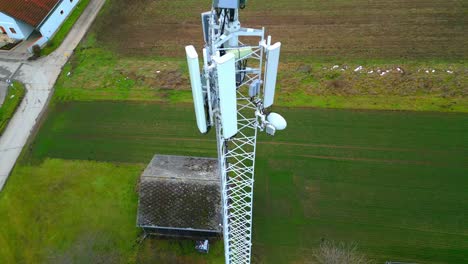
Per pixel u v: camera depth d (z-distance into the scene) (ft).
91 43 137.18
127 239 82.02
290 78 119.55
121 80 121.39
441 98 110.83
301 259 78.59
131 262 78.64
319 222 84.69
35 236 82.74
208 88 43.14
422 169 94.38
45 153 100.12
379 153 98.17
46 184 92.68
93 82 120.98
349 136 102.27
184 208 77.20
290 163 96.22
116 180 93.40
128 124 107.76
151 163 85.71
